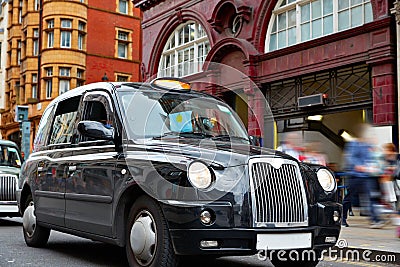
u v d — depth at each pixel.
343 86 14.52
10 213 11.36
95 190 5.83
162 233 4.86
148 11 22.84
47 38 32.19
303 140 12.02
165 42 21.91
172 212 4.73
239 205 4.81
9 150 12.67
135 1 23.38
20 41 37.41
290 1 16.45
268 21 16.94
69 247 7.82
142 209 5.18
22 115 19.45
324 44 14.83
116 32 34.44
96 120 6.32
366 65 13.88
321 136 15.09
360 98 13.98
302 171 5.31
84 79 32.59
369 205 10.57
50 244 8.12
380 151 10.48
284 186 5.07
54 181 6.81
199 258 6.96
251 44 17.12
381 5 13.40
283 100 16.25
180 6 20.73
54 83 31.45
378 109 13.27
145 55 22.86
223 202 4.77
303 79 15.69
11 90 37.47
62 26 32.03
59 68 31.69
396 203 10.75
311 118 15.42
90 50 33.19
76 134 6.63
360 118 14.27
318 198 5.32
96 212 5.81
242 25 17.56
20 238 9.02
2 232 10.12
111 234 5.55
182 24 21.02
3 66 39.53
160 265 4.86
